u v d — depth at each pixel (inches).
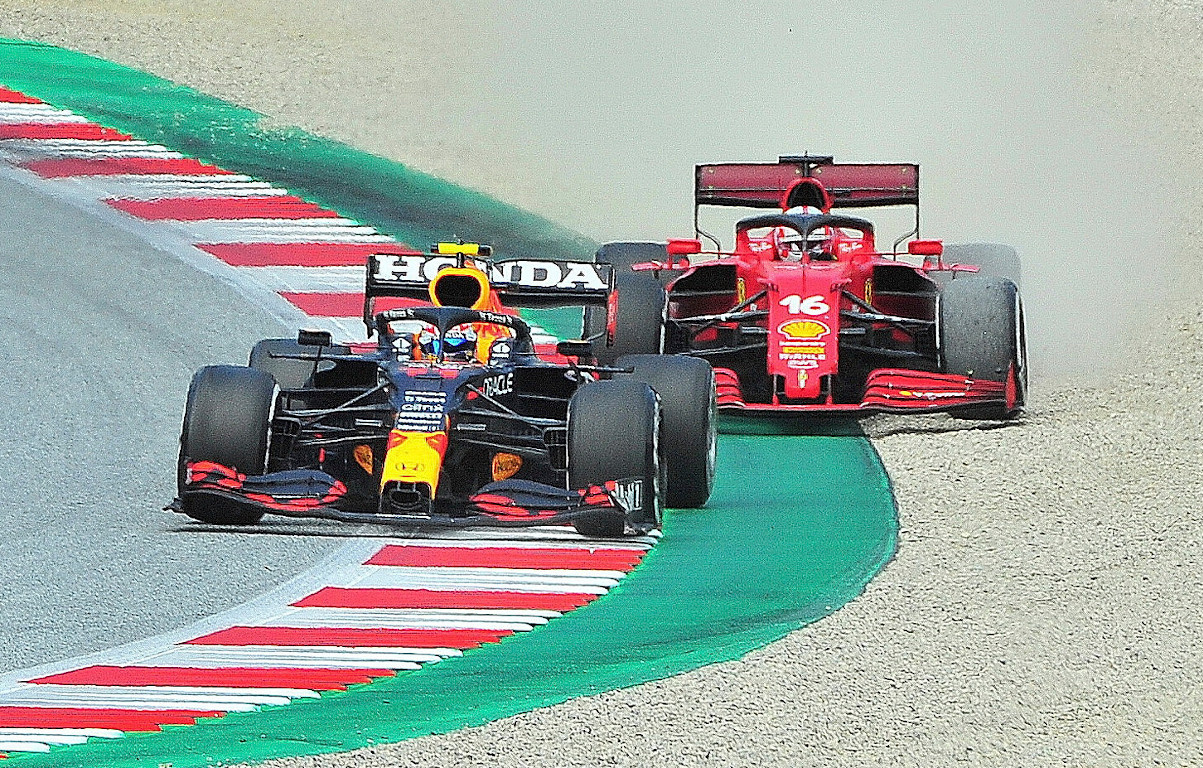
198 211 3105.3
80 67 3919.8
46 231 2928.2
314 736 1126.4
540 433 1672.0
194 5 4630.9
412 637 1323.8
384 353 1678.2
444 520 1486.2
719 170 2287.2
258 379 1571.1
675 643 1315.2
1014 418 2078.0
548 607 1401.3
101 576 1473.9
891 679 1229.1
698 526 1660.9
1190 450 1893.5
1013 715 1163.3
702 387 1711.4
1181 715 1164.5
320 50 4338.1
